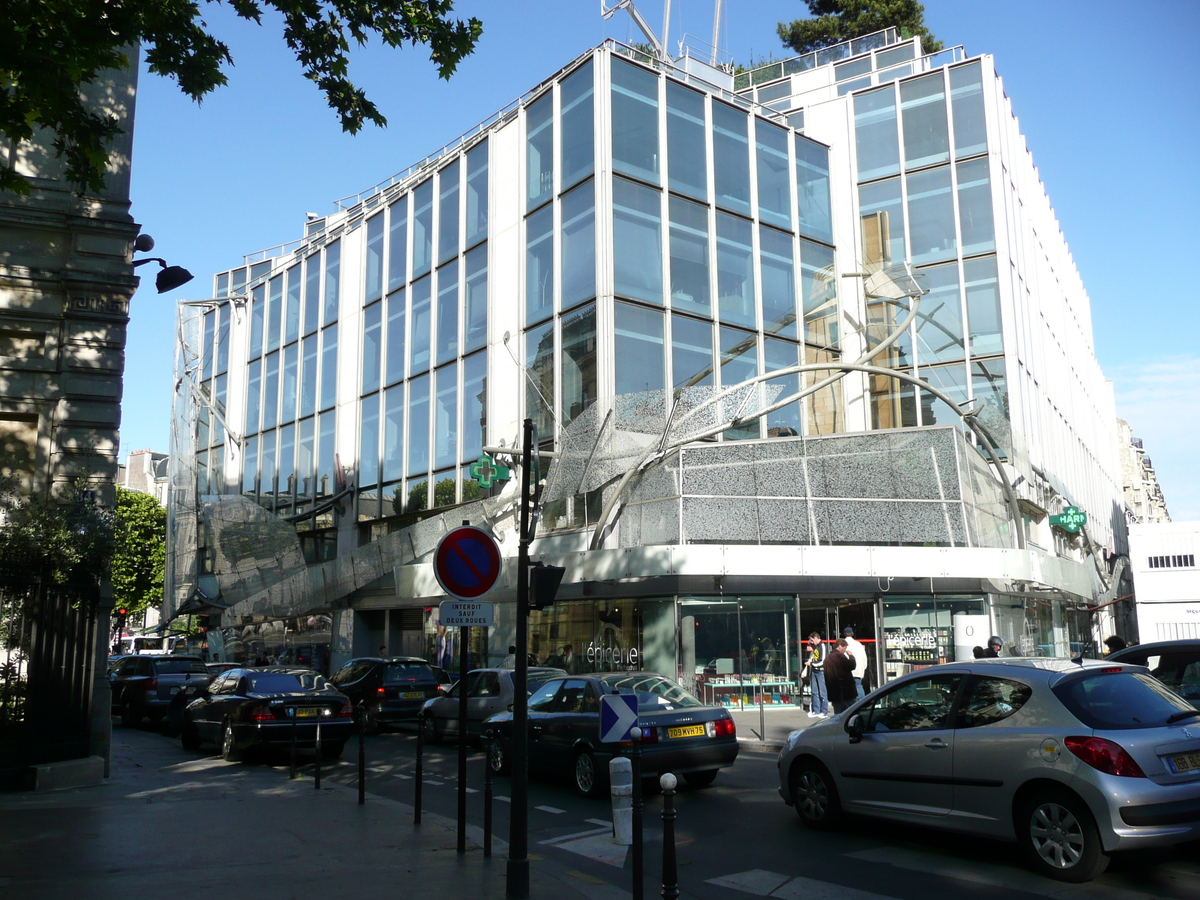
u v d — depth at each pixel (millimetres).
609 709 8211
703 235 24781
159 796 10977
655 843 8297
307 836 8453
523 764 6543
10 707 11328
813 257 27297
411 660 19438
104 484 12531
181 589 39969
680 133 25000
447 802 10633
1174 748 6645
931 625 21328
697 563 19344
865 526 21500
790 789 8938
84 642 12039
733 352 24578
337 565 28203
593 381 22328
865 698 8539
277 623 33781
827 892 6555
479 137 28172
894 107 29125
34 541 11273
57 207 13000
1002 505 24156
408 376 29719
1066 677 7160
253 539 33875
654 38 29281
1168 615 34719
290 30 9422
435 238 29609
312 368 35031
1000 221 27047
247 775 13055
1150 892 6332
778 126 27438
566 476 22328
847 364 20938
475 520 24984
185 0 8648
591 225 23203
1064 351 36906
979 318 26734
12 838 8281
